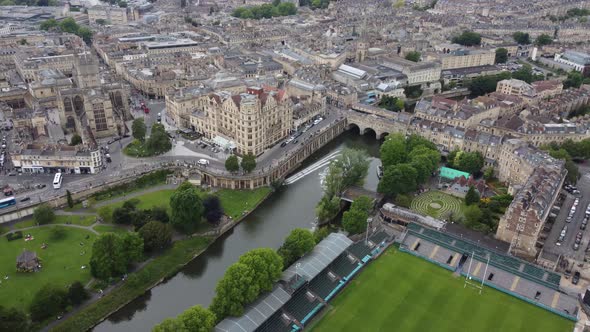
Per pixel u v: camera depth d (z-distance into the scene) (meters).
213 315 198.00
